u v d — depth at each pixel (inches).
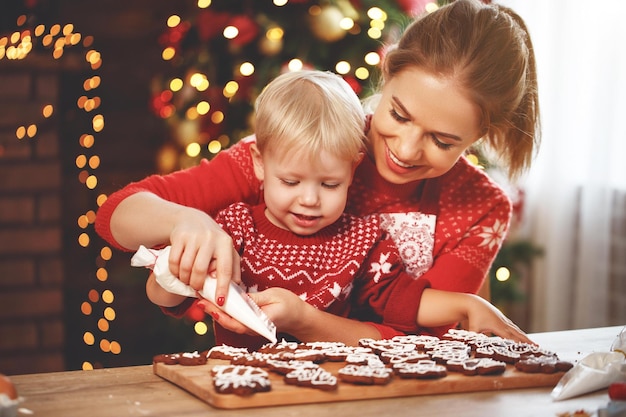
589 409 35.7
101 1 118.6
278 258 51.9
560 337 48.9
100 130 118.8
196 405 35.5
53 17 116.6
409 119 49.2
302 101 48.4
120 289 119.7
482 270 58.2
